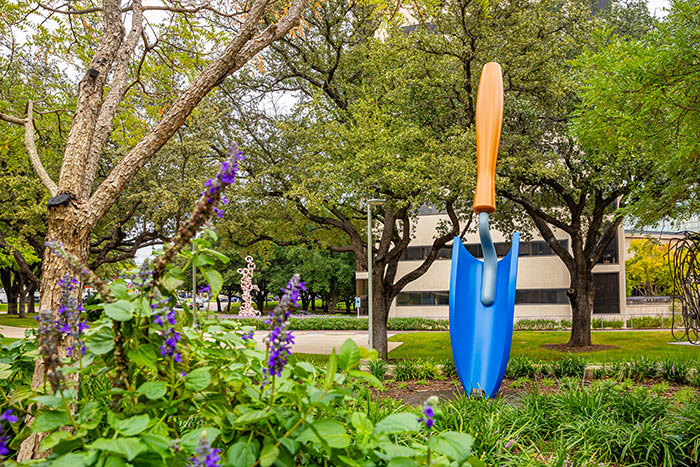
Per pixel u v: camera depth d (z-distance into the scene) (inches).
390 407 171.6
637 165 503.5
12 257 534.9
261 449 75.0
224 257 88.7
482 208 304.8
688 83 225.3
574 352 576.7
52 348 71.9
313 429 70.7
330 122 535.8
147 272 79.4
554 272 1064.2
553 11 538.0
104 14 130.7
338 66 619.5
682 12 224.8
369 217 555.8
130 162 120.9
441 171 450.6
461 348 304.3
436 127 540.7
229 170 79.6
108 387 160.7
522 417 197.0
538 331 933.2
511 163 499.5
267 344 77.2
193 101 127.8
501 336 293.4
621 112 246.5
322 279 1604.3
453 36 507.8
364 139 485.4
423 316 1171.9
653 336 761.6
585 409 208.5
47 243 81.7
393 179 453.1
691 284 357.7
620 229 1028.5
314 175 549.6
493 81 311.4
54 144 280.5
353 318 1187.9
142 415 70.8
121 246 828.6
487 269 312.2
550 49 500.4
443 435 71.8
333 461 76.2
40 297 110.1
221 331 93.9
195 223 80.6
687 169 265.3
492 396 285.4
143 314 79.0
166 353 76.5
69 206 113.1
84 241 114.9
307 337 956.0
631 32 629.9
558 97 506.6
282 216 649.6
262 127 636.7
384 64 540.7
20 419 102.3
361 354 77.8
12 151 254.4
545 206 692.1
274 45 601.6
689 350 580.1
